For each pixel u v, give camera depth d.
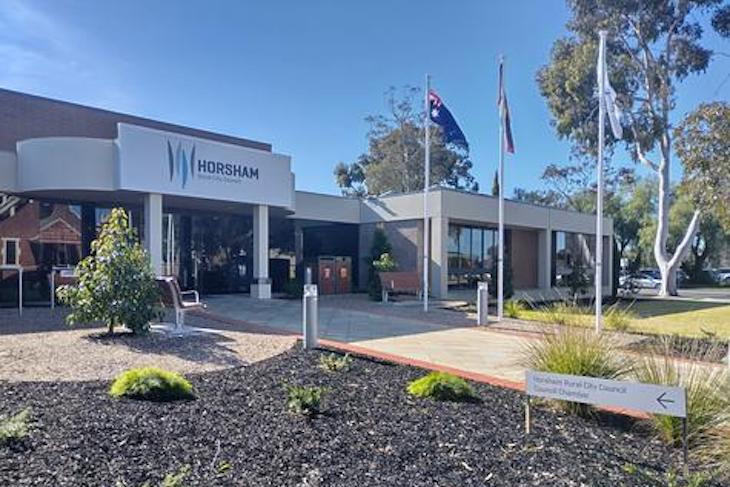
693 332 11.89
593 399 4.22
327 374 6.33
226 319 12.07
